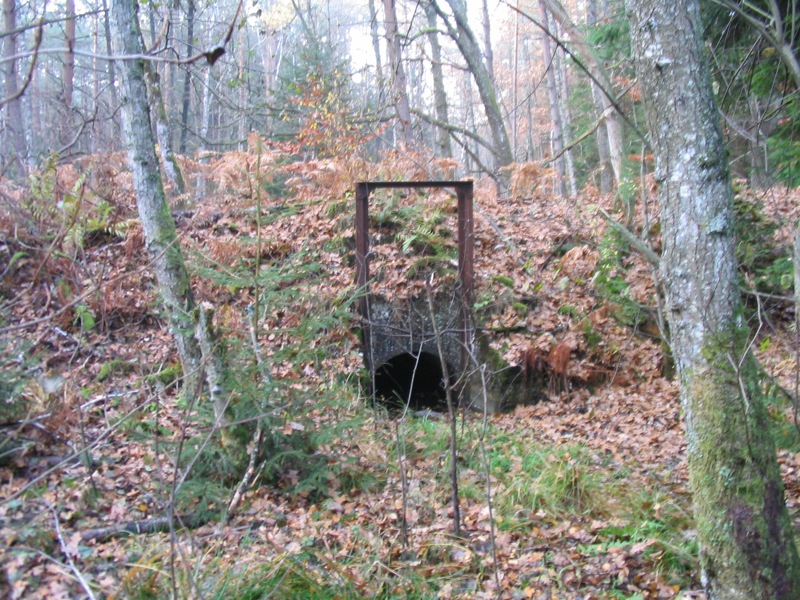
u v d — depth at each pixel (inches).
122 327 333.7
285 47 1128.2
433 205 453.7
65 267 315.6
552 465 258.1
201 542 187.5
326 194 450.9
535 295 410.6
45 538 166.9
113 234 386.6
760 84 319.3
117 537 185.8
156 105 479.8
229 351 229.3
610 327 401.4
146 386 271.6
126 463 227.0
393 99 631.2
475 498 240.1
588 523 224.5
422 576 186.5
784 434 268.5
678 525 217.5
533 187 544.7
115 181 411.5
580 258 428.5
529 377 383.9
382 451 275.3
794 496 229.9
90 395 278.7
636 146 551.8
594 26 483.2
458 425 325.1
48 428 213.9
